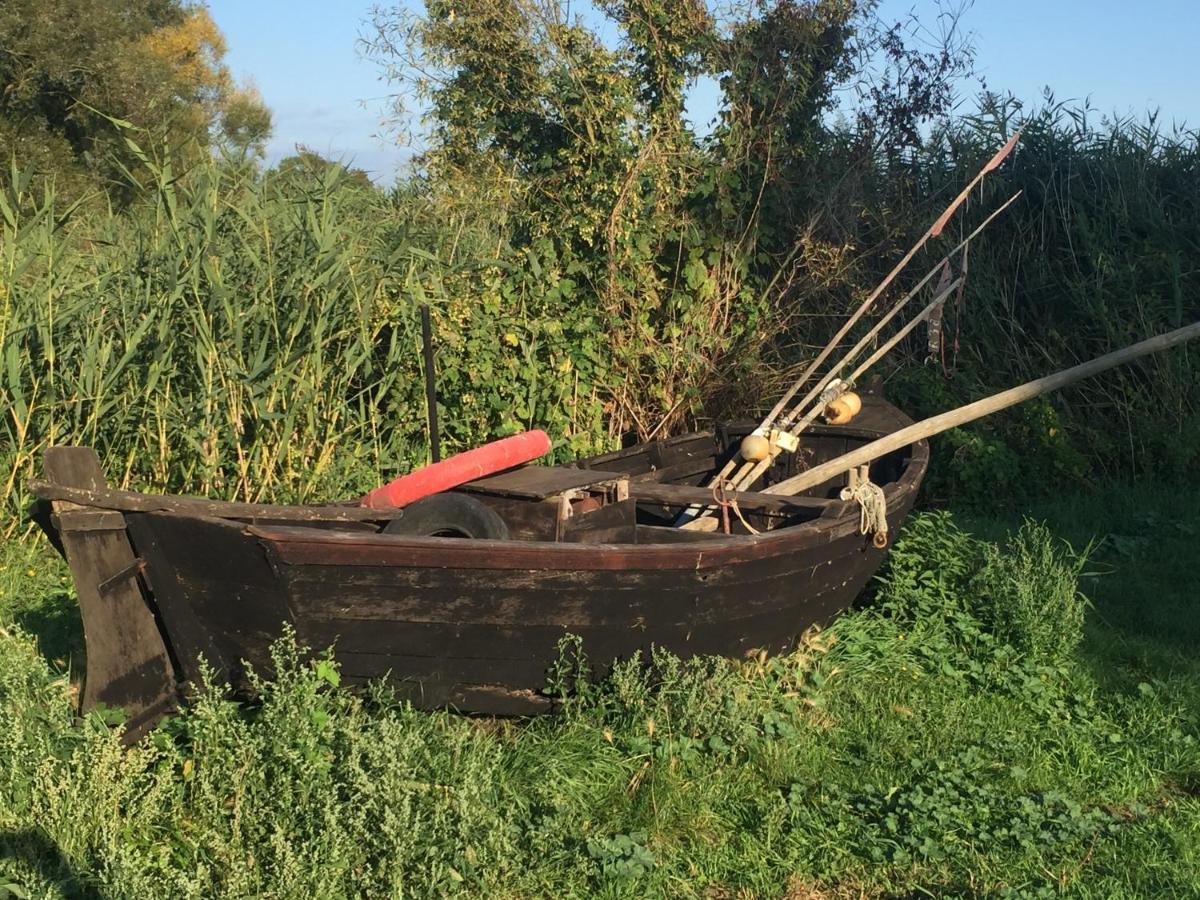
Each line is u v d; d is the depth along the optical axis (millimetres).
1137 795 5152
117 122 7664
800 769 5152
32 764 4441
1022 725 5730
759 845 4574
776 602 5629
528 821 4566
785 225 10906
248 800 4273
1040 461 10297
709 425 10219
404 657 4988
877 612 6988
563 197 10273
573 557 4875
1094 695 6152
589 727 5156
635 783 4914
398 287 8742
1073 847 4629
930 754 5359
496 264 9297
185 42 36906
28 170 7555
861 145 11359
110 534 4812
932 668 6297
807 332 11297
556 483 6074
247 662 4812
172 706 4984
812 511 6203
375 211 9938
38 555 7395
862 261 11438
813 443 8688
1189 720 5801
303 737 4383
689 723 5199
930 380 10781
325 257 7871
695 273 10078
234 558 4695
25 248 7809
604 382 9898
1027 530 8758
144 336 7812
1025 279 11492
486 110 11000
